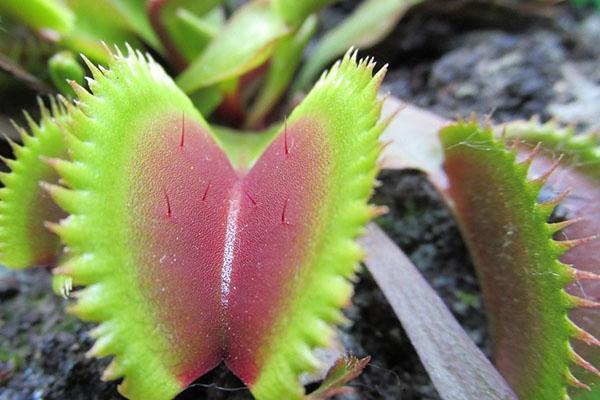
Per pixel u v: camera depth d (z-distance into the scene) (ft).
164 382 0.24
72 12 0.35
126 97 0.25
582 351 0.28
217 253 0.26
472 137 0.28
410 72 0.44
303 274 0.24
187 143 0.26
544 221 0.26
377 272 0.29
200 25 0.36
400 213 0.36
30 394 0.30
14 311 0.33
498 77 0.40
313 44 0.48
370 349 0.31
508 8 0.43
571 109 0.37
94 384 0.29
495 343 0.29
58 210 0.28
